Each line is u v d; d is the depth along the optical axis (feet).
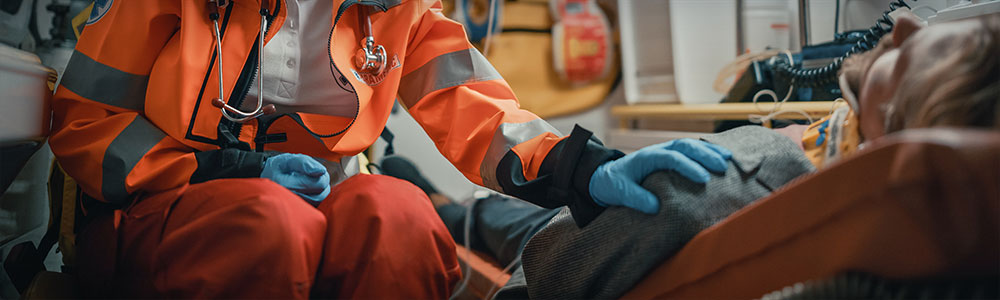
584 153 2.64
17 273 3.35
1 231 3.36
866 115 1.96
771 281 1.78
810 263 1.65
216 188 2.48
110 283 2.66
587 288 2.52
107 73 2.92
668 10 6.47
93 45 2.94
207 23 2.99
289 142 3.30
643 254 2.23
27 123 2.89
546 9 7.54
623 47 7.31
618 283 2.38
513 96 3.37
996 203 1.29
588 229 2.48
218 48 2.87
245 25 3.05
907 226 1.39
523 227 4.57
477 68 3.39
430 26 3.51
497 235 4.81
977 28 1.59
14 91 2.73
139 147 2.81
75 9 4.50
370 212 2.47
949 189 1.32
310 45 3.20
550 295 2.67
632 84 7.31
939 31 1.69
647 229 2.21
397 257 2.45
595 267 2.43
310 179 2.77
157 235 2.50
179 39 2.99
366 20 3.28
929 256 1.37
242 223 2.27
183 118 2.87
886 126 1.77
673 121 6.77
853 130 2.28
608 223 2.40
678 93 6.38
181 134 2.89
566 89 7.69
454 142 3.21
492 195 5.37
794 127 3.08
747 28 5.25
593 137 2.72
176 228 2.44
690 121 6.38
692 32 6.18
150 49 2.98
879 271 1.47
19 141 2.83
